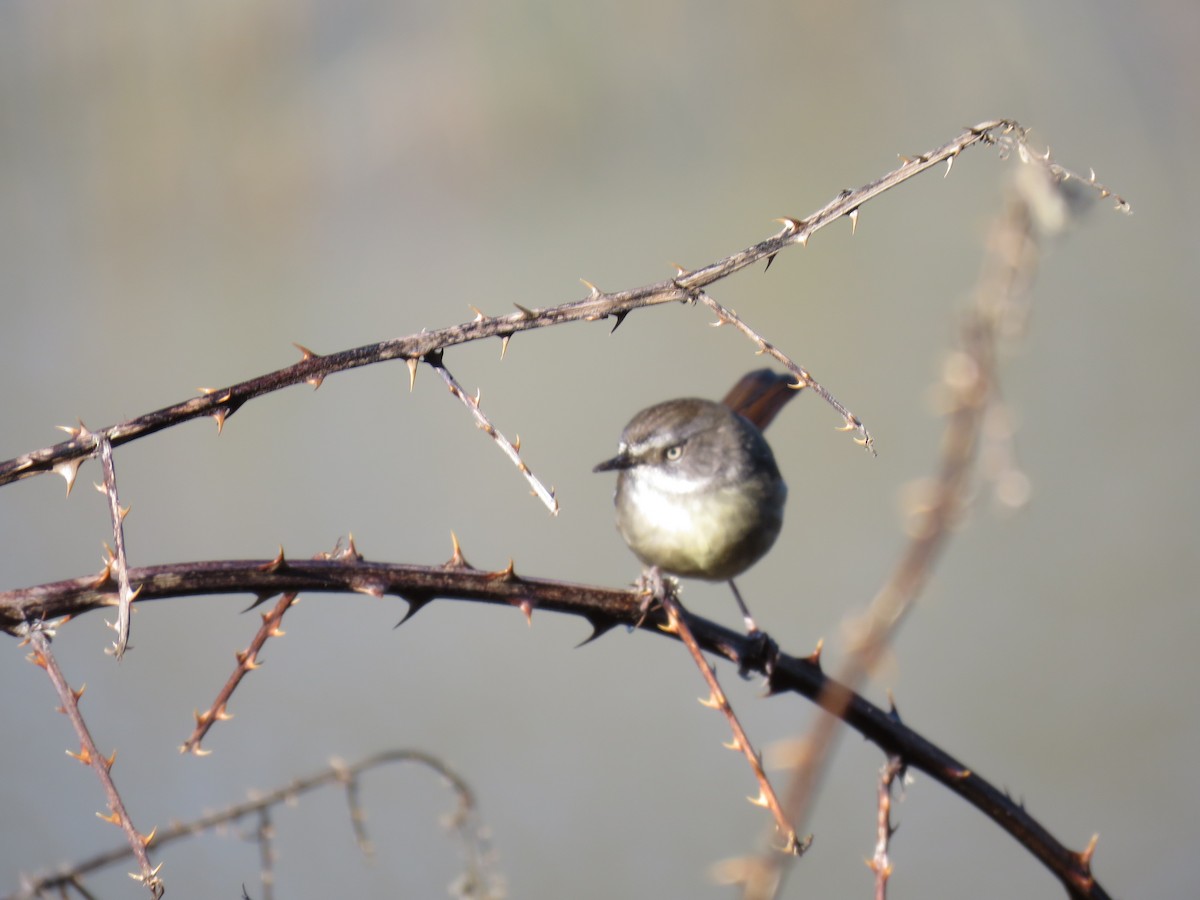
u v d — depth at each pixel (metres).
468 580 3.43
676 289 3.31
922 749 3.60
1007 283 3.16
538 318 3.29
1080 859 3.60
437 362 3.24
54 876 4.12
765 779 2.89
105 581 2.98
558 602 3.52
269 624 3.46
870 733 3.61
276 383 3.19
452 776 4.61
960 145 3.24
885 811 3.49
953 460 2.93
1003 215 3.21
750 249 3.32
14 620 2.88
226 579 3.15
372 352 3.24
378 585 3.33
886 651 2.74
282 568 3.21
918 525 2.85
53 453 3.04
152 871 2.74
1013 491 2.98
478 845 4.62
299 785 4.40
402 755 4.54
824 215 3.29
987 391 3.01
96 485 3.02
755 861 2.65
